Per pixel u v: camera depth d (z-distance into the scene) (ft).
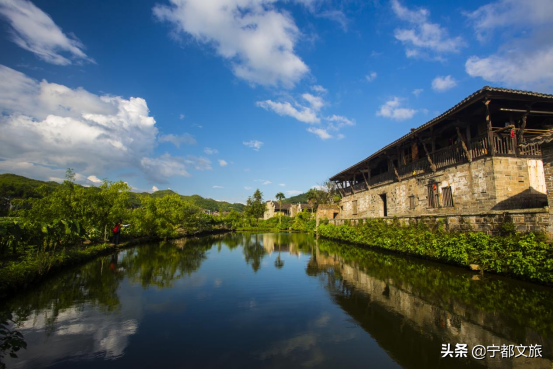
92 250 50.98
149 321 21.21
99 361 15.30
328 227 102.01
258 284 33.04
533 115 44.47
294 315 22.63
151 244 80.12
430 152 60.75
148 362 15.21
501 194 41.11
